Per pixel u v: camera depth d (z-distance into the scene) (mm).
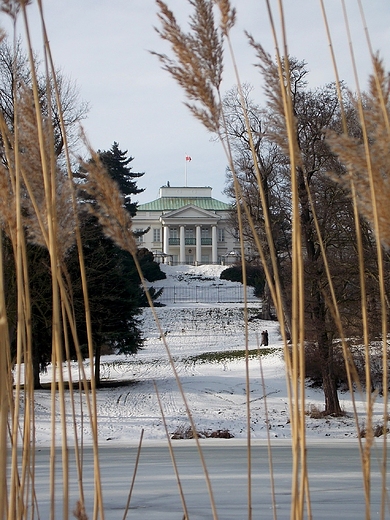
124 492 8109
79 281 21797
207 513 6641
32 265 14398
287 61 2281
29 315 2578
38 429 16375
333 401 20344
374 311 15555
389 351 16000
